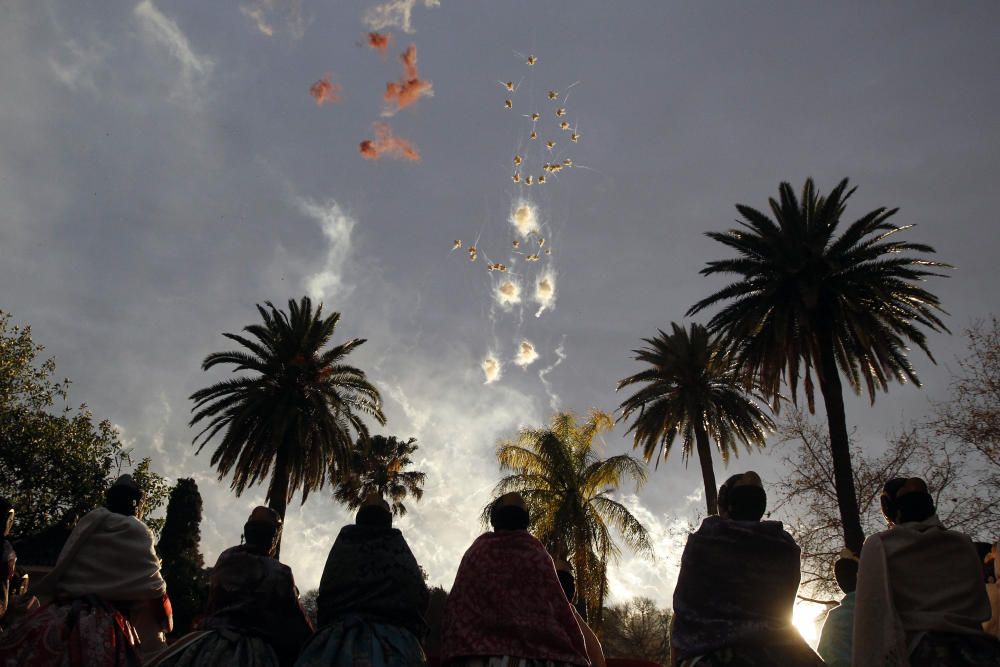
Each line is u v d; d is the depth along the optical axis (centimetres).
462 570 535
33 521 4491
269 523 579
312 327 3662
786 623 477
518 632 507
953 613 470
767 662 460
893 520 531
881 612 475
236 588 546
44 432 4509
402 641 525
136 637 548
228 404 3544
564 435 4484
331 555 552
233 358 3544
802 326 2755
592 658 634
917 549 484
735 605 474
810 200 3016
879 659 469
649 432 4038
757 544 484
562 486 4312
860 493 3005
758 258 2992
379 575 539
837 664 627
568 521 4119
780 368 2944
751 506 513
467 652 507
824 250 2925
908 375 2855
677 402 3894
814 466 3080
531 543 538
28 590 530
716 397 3906
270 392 3547
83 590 534
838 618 645
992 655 461
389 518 577
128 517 564
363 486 5744
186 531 4622
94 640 514
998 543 598
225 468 3475
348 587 537
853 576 675
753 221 2962
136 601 552
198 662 512
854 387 3070
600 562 4166
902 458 2938
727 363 3144
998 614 580
